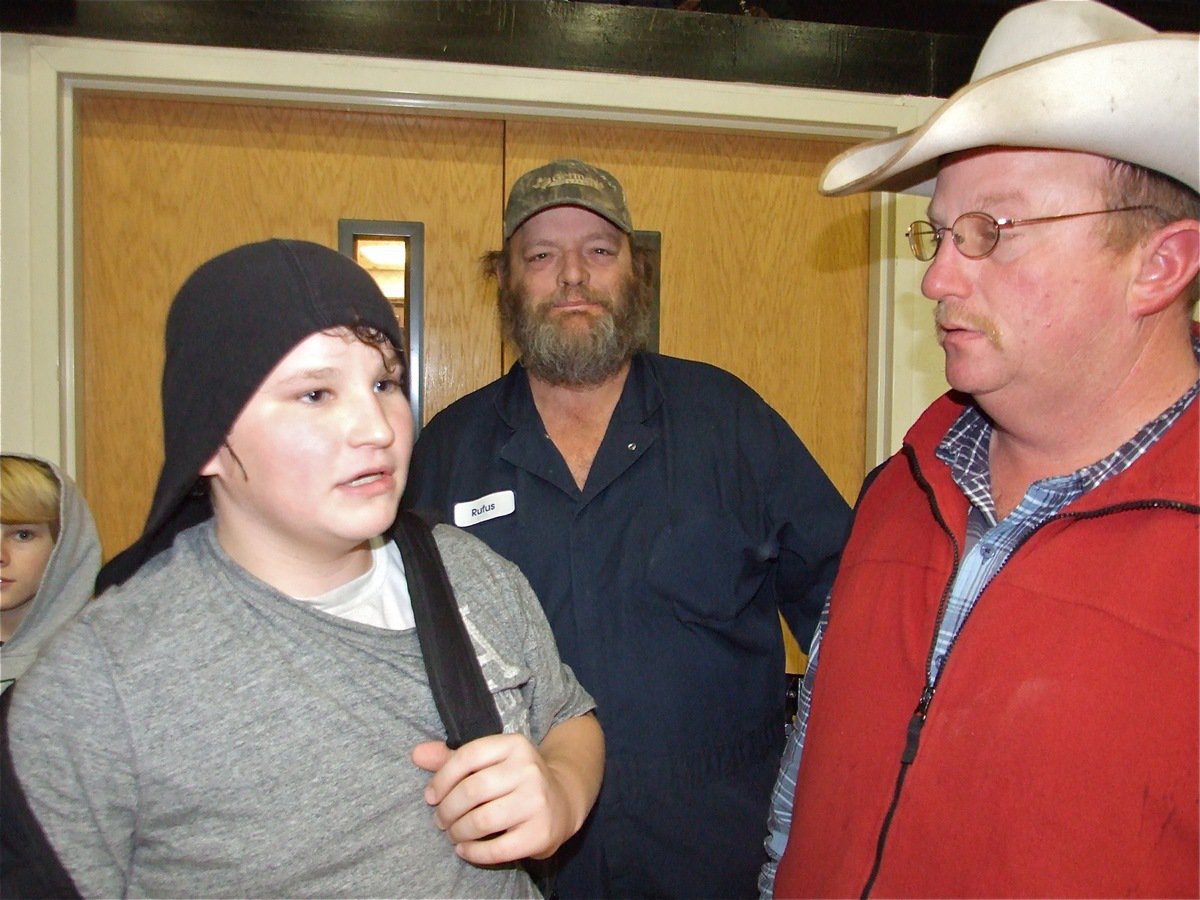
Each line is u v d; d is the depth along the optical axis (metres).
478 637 0.72
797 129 1.75
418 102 1.62
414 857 0.62
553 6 1.60
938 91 1.73
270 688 0.60
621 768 1.18
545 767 0.65
